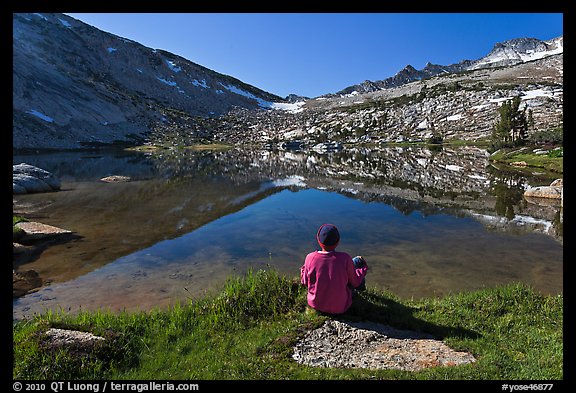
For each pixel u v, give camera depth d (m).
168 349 5.58
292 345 5.44
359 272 7.15
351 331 5.76
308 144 107.81
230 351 5.42
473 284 9.18
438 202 20.55
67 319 6.47
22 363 4.78
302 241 13.27
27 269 10.27
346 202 20.86
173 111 140.88
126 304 8.06
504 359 4.87
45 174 25.30
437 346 5.38
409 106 134.25
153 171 38.19
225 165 46.31
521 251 11.90
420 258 11.25
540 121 80.06
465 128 99.25
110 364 5.06
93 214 17.61
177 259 11.24
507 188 25.20
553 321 6.16
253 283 7.57
